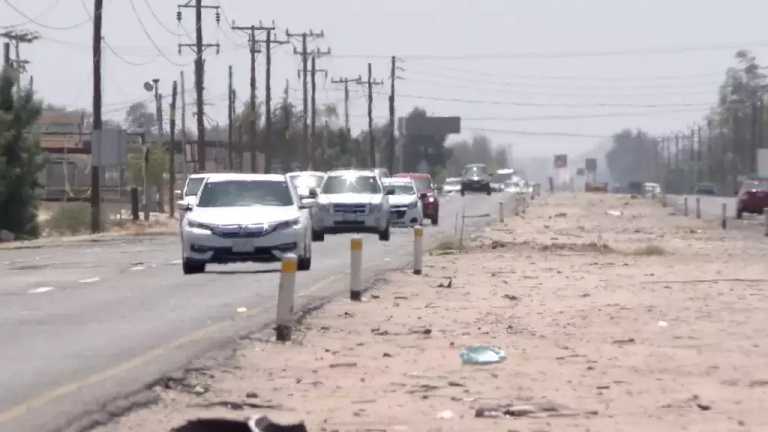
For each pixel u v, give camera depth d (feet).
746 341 176.14
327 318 205.46
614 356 162.20
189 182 479.82
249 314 207.82
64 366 148.77
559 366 153.79
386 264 337.72
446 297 246.68
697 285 274.36
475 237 502.38
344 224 465.06
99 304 227.40
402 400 130.21
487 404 126.31
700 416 120.57
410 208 560.61
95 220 593.42
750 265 341.82
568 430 114.01
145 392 130.00
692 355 162.20
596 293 255.70
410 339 180.45
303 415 121.39
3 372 144.05
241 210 292.81
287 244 288.30
